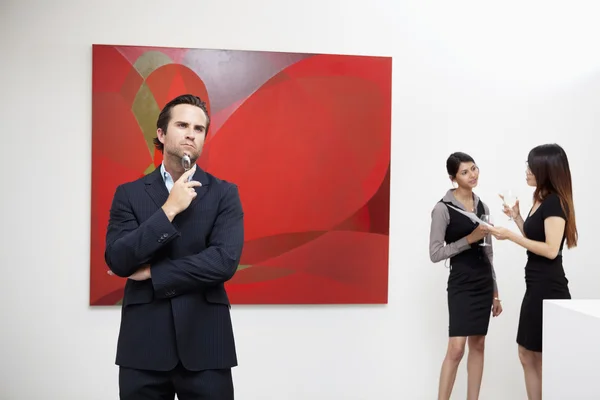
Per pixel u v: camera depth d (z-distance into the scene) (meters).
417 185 3.90
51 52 3.63
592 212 3.98
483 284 3.33
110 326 3.68
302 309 3.81
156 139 2.21
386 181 3.83
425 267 3.89
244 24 3.77
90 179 3.66
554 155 3.12
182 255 2.08
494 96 3.94
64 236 3.64
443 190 3.91
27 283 3.62
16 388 3.61
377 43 3.87
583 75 3.98
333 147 3.80
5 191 3.60
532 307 3.13
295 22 3.81
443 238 3.37
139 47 3.66
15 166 3.61
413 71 3.89
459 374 3.91
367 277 3.82
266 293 3.74
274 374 3.78
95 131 3.63
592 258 3.98
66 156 3.65
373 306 3.86
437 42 3.90
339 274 3.79
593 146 3.98
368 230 3.82
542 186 3.15
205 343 2.04
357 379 3.84
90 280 3.62
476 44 3.93
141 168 3.67
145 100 3.67
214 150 3.72
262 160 3.75
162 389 2.05
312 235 3.78
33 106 3.62
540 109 3.96
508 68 3.94
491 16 3.94
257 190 3.75
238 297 3.72
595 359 2.25
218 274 2.04
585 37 3.98
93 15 3.67
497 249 3.95
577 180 3.97
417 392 3.88
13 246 3.61
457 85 3.92
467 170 3.34
